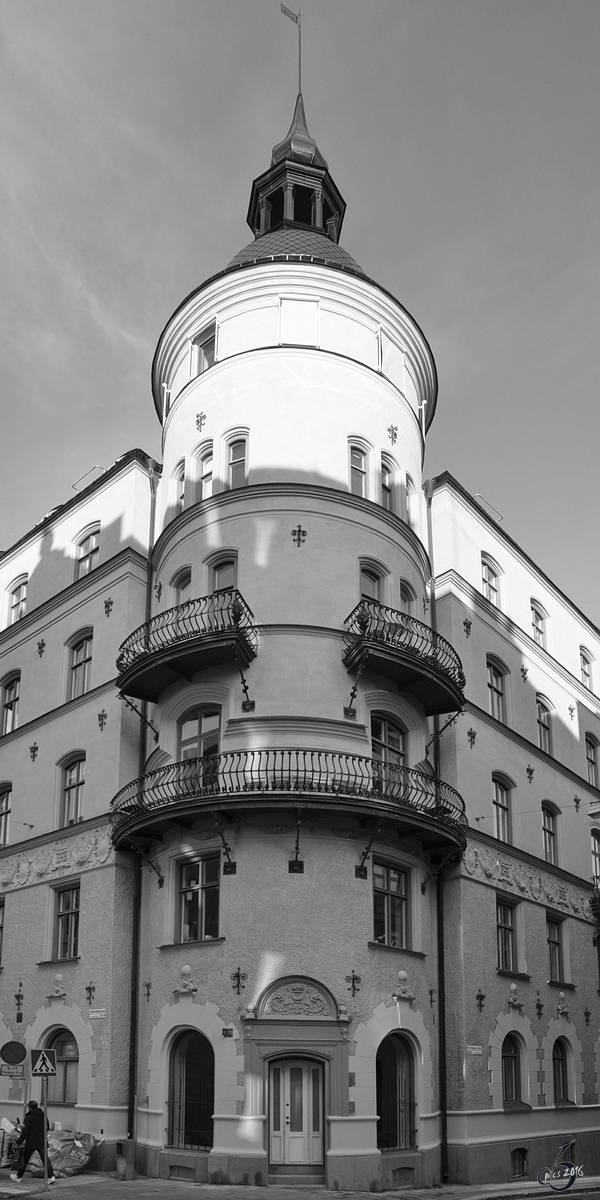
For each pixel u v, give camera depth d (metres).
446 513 33.88
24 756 34.50
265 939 24.53
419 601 31.42
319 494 28.86
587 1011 35.12
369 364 32.09
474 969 28.61
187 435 31.75
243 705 26.59
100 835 29.70
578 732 40.62
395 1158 24.66
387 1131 25.16
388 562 29.70
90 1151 25.98
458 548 34.09
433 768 30.38
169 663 27.44
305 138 38.41
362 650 26.83
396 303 33.03
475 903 29.41
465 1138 26.61
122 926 28.33
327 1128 23.53
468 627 33.34
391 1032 25.34
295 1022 24.03
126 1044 27.36
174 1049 25.77
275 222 37.91
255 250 34.75
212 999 24.70
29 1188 22.72
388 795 25.73
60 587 35.81
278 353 30.73
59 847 31.30
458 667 29.61
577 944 35.66
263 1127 23.41
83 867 29.97
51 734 33.50
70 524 36.41
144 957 27.70
